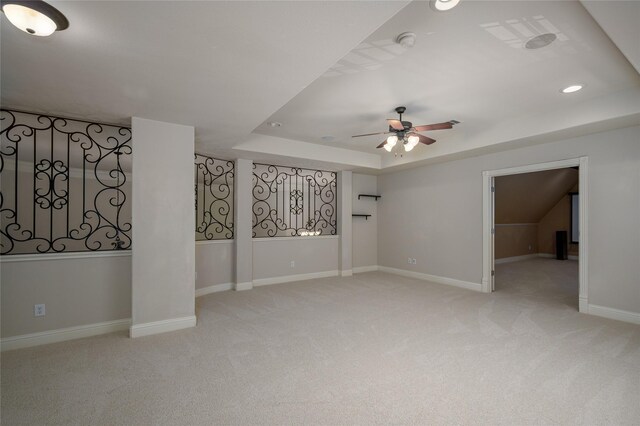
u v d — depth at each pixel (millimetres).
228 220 8844
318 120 4000
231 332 3299
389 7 1539
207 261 5016
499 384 2271
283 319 3715
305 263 6176
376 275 6508
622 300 3621
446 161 5527
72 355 2768
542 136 3902
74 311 3193
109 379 2354
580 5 1858
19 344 2930
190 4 1510
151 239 3258
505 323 3551
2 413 1944
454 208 5496
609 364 2562
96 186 6844
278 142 4887
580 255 3949
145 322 3227
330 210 7180
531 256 9289
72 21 1639
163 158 3318
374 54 2408
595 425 1832
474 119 4027
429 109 3623
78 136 4188
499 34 2160
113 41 1839
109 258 3385
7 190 5742
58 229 6367
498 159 4832
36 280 3029
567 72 2732
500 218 8250
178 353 2803
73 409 1987
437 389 2211
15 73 2242
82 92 2572
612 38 1904
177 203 3398
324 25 1688
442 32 2125
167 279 3344
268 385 2268
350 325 3504
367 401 2072
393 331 3316
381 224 7031
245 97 2680
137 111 3016
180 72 2230
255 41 1845
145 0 1479
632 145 3535
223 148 4500
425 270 6023
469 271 5270
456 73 2734
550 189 8195
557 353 2770
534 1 1819
